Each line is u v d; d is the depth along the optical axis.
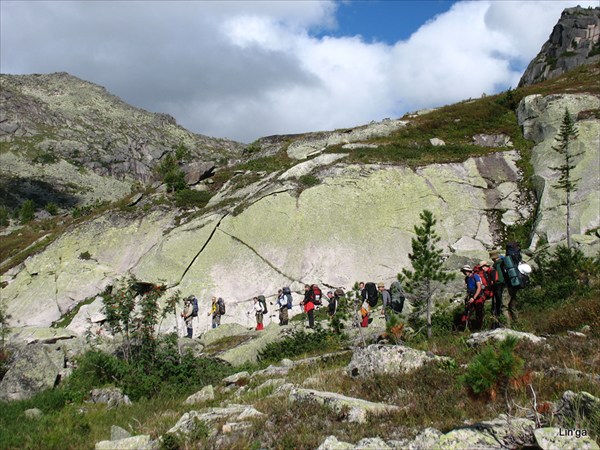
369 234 29.64
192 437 7.78
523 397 6.86
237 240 30.47
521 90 41.94
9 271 36.19
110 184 185.12
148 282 29.52
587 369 8.16
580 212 27.44
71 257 34.34
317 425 7.32
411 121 41.97
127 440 8.11
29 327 27.80
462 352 10.47
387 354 9.88
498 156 34.06
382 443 6.11
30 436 10.05
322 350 16.06
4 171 169.62
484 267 14.06
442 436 5.77
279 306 25.86
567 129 28.22
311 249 29.23
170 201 36.66
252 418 8.16
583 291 15.59
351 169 33.06
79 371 14.77
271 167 38.66
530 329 12.81
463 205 30.95
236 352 17.06
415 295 15.75
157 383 13.81
